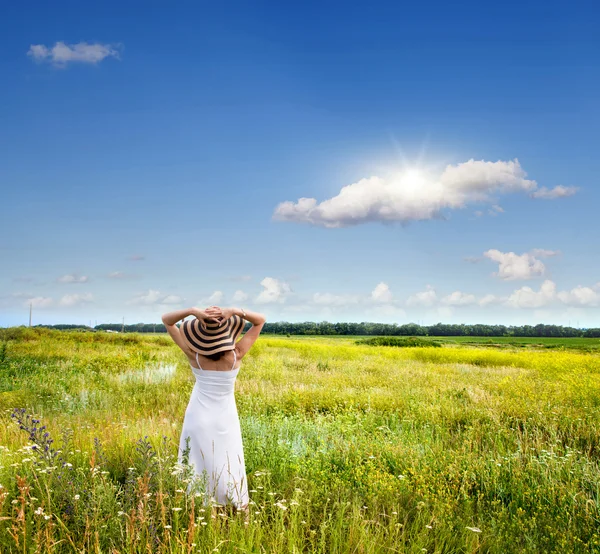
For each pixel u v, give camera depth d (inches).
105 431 232.7
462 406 343.6
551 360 788.0
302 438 258.1
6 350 680.4
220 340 155.8
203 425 156.9
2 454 179.9
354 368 645.3
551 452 208.8
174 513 130.8
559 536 141.9
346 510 156.4
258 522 129.6
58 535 121.6
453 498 171.2
